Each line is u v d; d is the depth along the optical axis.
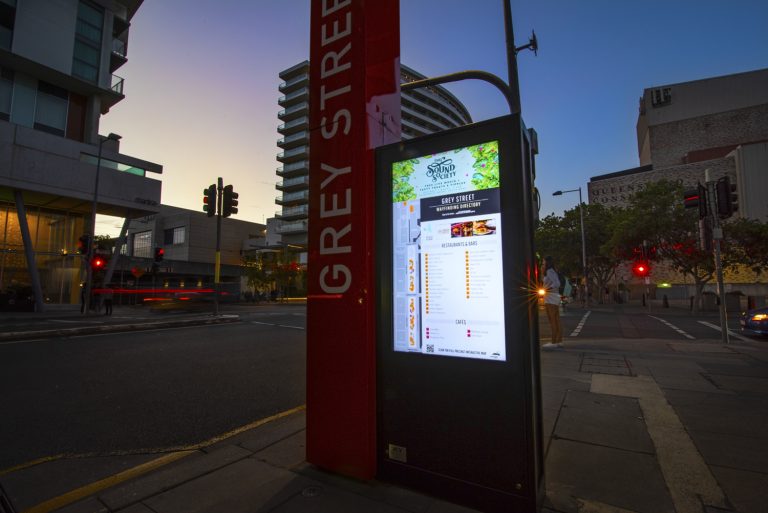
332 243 2.94
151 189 28.66
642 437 3.46
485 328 2.45
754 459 3.01
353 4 2.98
